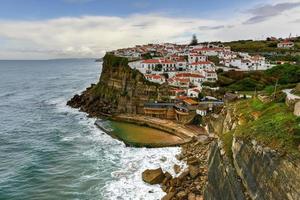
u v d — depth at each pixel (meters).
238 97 79.69
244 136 34.28
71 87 183.38
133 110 98.19
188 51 155.62
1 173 54.03
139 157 59.28
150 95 98.56
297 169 24.83
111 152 63.00
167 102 93.06
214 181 38.09
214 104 84.12
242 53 149.62
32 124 89.62
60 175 52.28
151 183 47.06
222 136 42.47
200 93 94.25
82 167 55.22
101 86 118.88
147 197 43.47
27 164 57.56
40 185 49.00
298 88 49.72
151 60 122.62
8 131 82.44
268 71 108.06
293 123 31.80
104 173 52.25
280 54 144.00
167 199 41.34
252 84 98.25
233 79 106.69
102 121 90.25
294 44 165.00
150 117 90.12
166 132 77.25
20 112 108.50
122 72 109.50
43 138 74.94
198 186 43.66
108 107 104.62
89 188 47.12
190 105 85.06
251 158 31.44
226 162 36.31
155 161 56.66
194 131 74.56
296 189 24.28
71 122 90.81
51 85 197.75
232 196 32.16
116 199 43.34
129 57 130.75
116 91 109.00
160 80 104.69
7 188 48.25
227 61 127.50
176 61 126.50
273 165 27.69
